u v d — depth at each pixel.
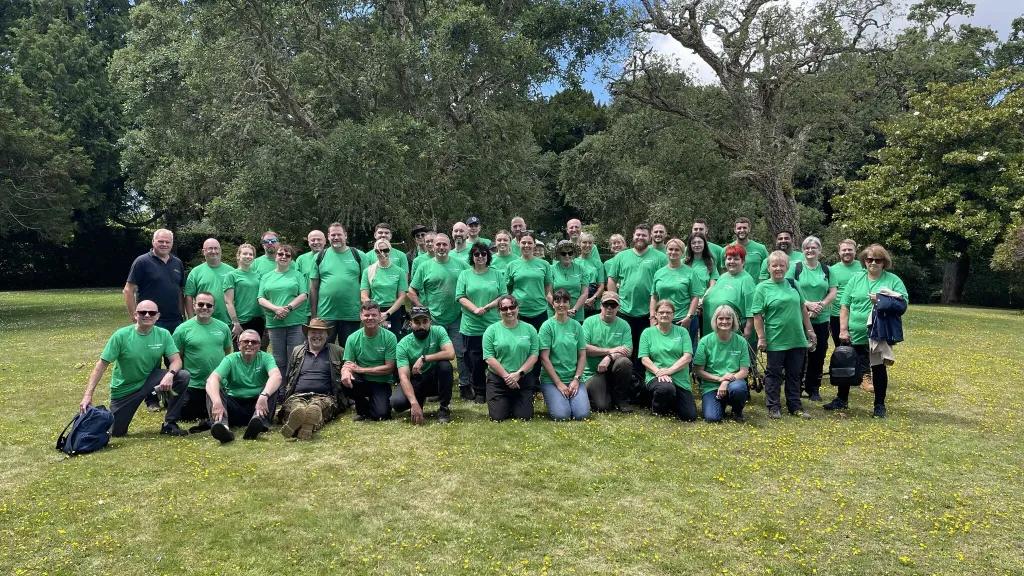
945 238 22.03
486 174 18.80
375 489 4.73
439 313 7.96
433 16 17.12
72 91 28.16
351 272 7.97
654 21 18.22
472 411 7.11
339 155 14.65
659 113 19.45
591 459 5.39
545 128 35.38
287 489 4.73
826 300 7.82
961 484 4.92
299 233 17.69
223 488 4.73
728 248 7.55
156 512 4.32
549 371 6.88
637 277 7.93
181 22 16.83
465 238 8.79
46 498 4.55
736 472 5.12
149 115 17.30
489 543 3.93
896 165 23.38
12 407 7.21
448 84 16.91
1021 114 21.91
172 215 35.84
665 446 5.75
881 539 4.03
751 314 7.04
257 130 15.29
